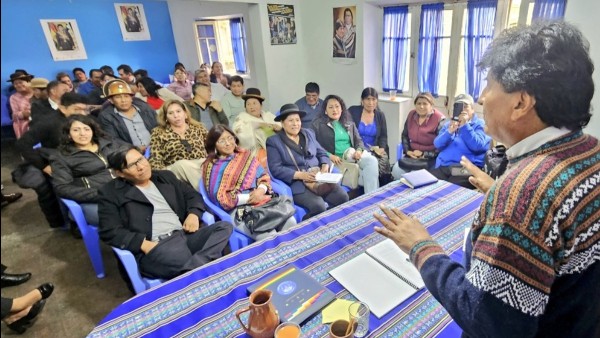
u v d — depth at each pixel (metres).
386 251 1.17
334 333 0.80
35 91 3.35
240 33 5.41
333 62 4.16
